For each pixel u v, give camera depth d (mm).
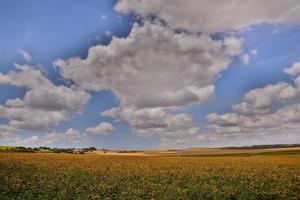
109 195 23656
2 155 66188
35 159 54438
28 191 23891
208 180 31781
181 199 21828
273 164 51250
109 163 50062
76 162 50312
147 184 27875
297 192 25484
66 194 23375
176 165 48188
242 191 24969
